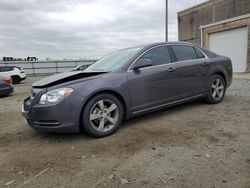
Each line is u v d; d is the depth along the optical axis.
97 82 3.87
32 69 34.50
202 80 5.37
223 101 6.08
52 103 3.59
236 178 2.53
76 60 36.88
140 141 3.65
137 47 4.81
